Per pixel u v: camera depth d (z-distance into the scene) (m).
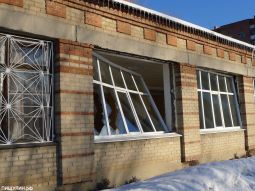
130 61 11.79
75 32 9.24
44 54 8.75
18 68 8.29
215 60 14.34
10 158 7.74
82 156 8.98
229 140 14.75
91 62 9.53
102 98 10.56
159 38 11.80
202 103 13.94
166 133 12.04
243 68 16.22
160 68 13.46
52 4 8.83
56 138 8.63
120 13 10.48
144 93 13.27
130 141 10.48
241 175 6.77
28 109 8.34
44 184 8.26
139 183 6.12
